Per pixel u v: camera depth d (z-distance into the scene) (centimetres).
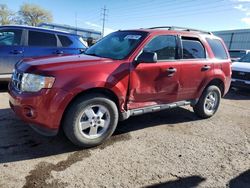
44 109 341
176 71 462
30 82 349
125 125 491
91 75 362
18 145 378
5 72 675
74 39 769
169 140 436
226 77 570
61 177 306
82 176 312
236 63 1003
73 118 358
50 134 354
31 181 295
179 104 497
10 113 509
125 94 402
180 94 489
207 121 555
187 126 512
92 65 372
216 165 362
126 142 415
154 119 539
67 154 363
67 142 398
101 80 366
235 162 374
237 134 489
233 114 630
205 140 448
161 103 464
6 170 312
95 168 331
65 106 347
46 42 722
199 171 342
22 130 430
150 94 438
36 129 358
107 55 436
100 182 303
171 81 460
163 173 331
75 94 350
